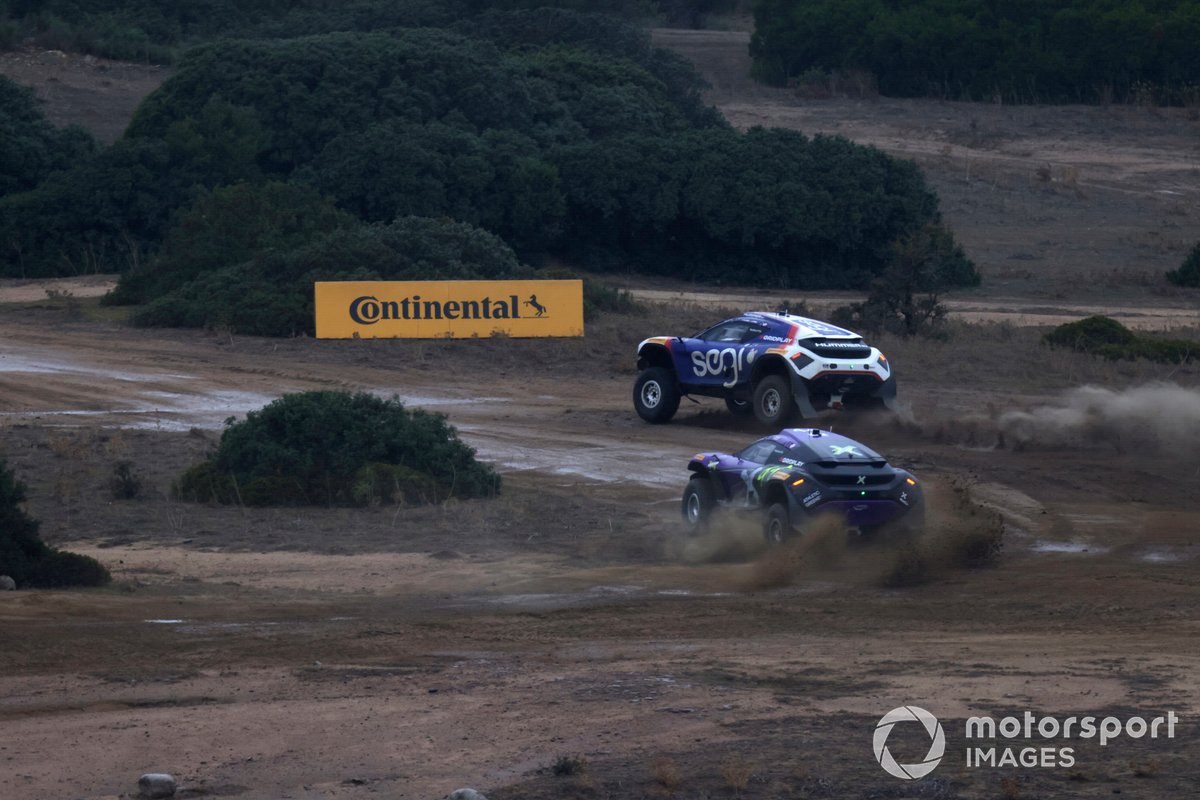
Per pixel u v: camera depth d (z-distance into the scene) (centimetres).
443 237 15212
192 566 5294
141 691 3303
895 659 3612
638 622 4172
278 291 14038
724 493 5725
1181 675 3369
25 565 4722
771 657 3659
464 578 4984
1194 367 12244
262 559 5444
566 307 13462
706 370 8956
